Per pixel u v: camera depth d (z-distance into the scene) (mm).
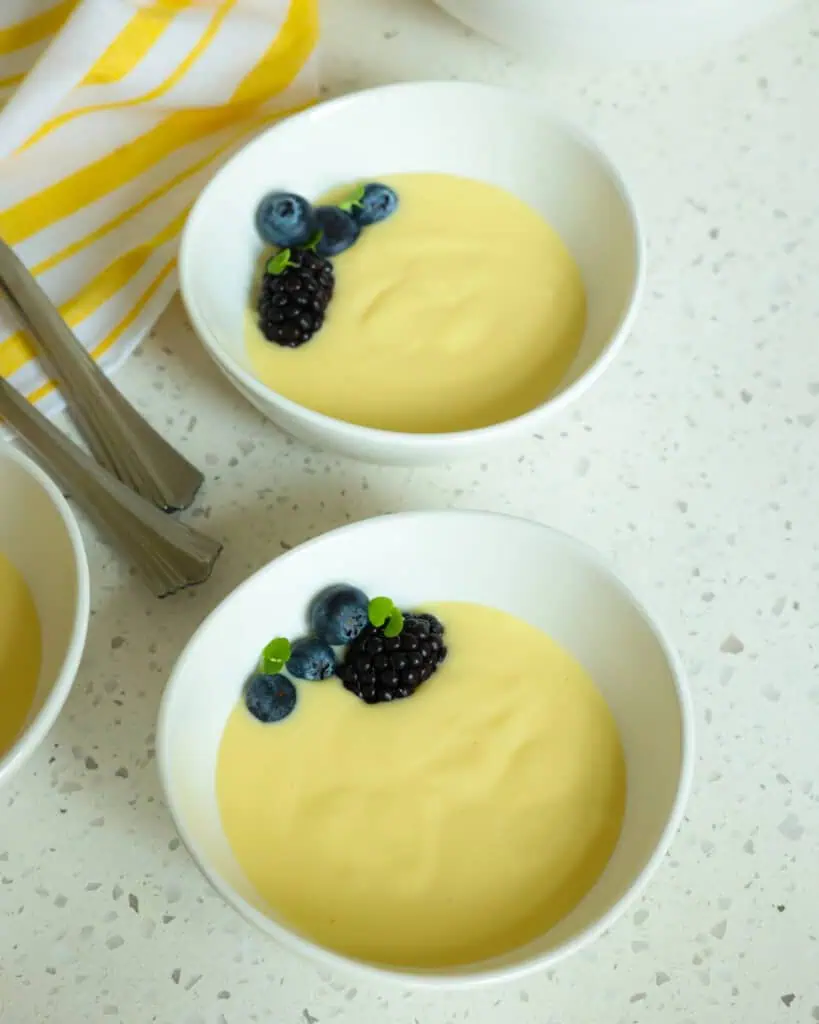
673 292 569
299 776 460
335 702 469
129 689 495
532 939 443
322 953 406
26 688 468
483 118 545
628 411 546
